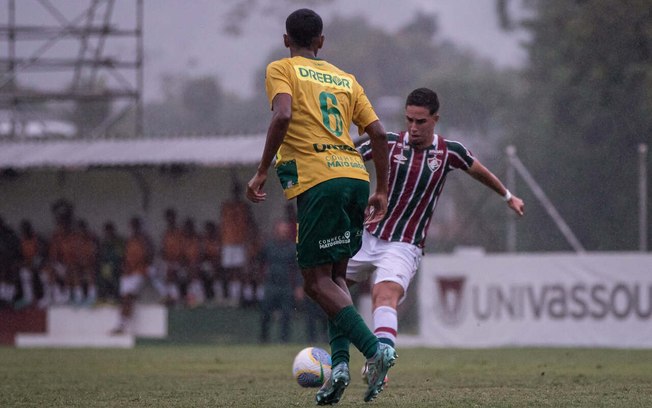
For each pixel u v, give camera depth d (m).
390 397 19.05
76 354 36.91
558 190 83.75
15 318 47.69
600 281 40.00
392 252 19.30
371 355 15.89
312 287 16.19
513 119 107.75
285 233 44.72
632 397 18.88
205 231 48.28
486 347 40.34
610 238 79.56
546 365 29.59
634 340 39.47
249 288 46.75
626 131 82.94
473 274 42.16
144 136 52.19
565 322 40.56
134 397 19.70
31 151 51.38
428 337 42.88
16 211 53.25
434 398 18.77
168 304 47.34
